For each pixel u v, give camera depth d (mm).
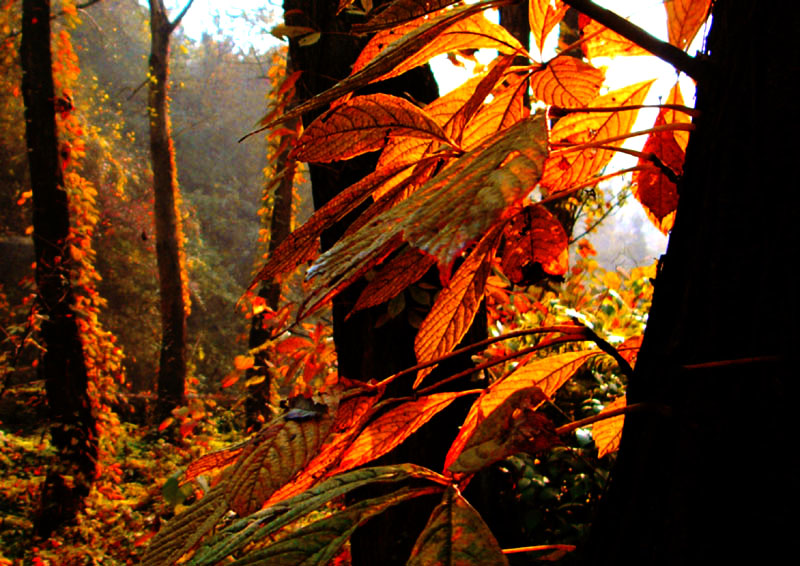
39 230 4961
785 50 402
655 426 429
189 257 18406
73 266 5516
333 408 443
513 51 481
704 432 405
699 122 439
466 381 1173
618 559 438
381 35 508
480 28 474
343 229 1146
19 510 4938
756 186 405
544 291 2375
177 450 6172
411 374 1150
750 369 396
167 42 7926
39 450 5805
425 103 1195
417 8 421
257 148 24328
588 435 1580
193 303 17188
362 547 1223
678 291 440
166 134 7988
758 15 413
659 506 419
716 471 399
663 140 566
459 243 249
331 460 483
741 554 388
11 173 13969
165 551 401
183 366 7969
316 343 2012
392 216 351
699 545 399
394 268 452
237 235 21766
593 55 584
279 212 6641
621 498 446
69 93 5199
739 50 419
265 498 405
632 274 2340
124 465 5879
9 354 5262
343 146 489
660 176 577
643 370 449
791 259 392
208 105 23828
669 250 451
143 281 15812
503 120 540
